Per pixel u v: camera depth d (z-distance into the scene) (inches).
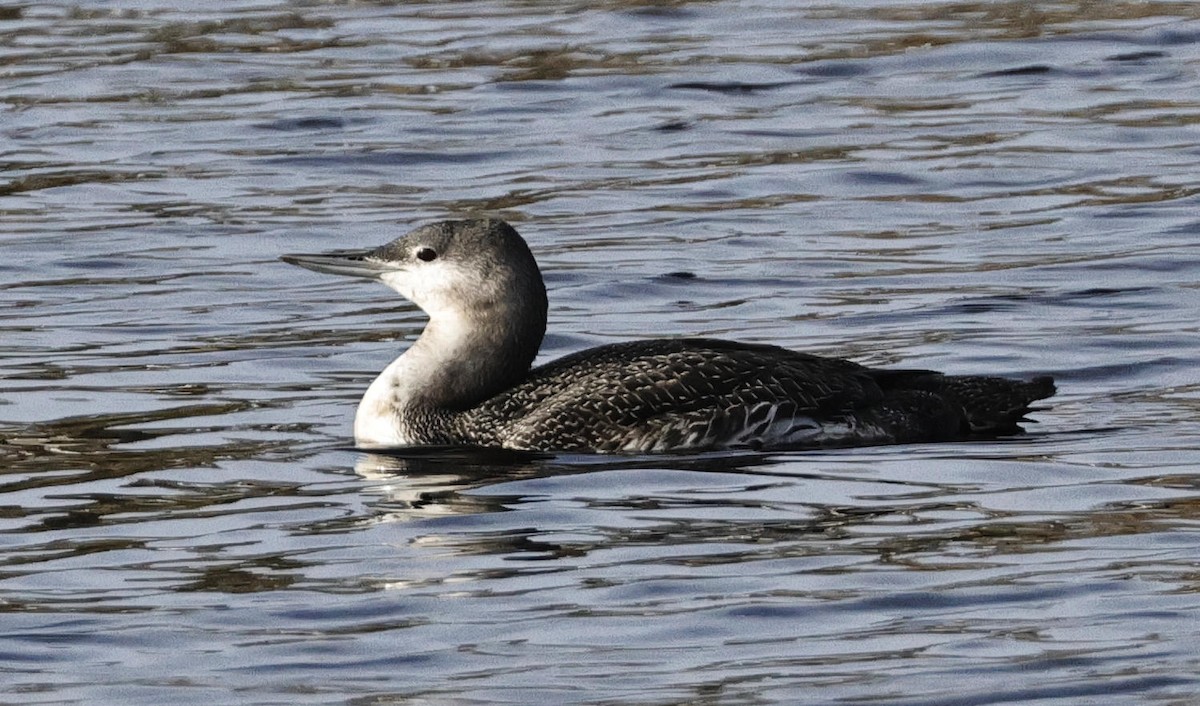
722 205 794.2
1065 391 580.4
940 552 445.1
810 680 379.6
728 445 533.0
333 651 398.0
